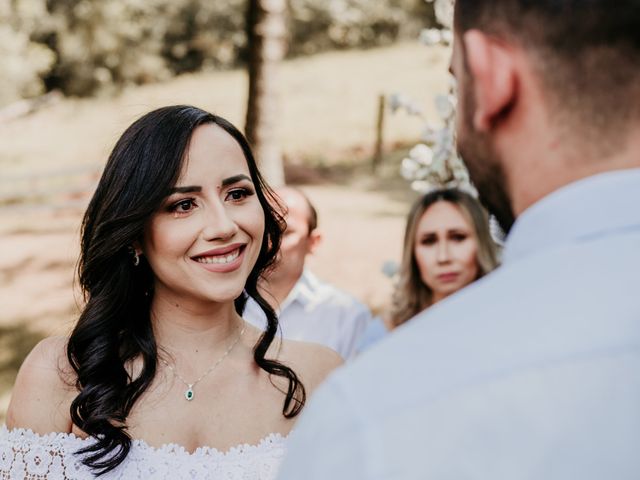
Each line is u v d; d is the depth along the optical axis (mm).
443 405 676
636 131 750
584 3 742
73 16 22375
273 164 7250
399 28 24062
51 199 12961
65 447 1697
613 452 647
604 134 754
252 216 1710
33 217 11922
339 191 11742
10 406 1784
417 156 3342
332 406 721
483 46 811
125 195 1654
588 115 758
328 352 1963
